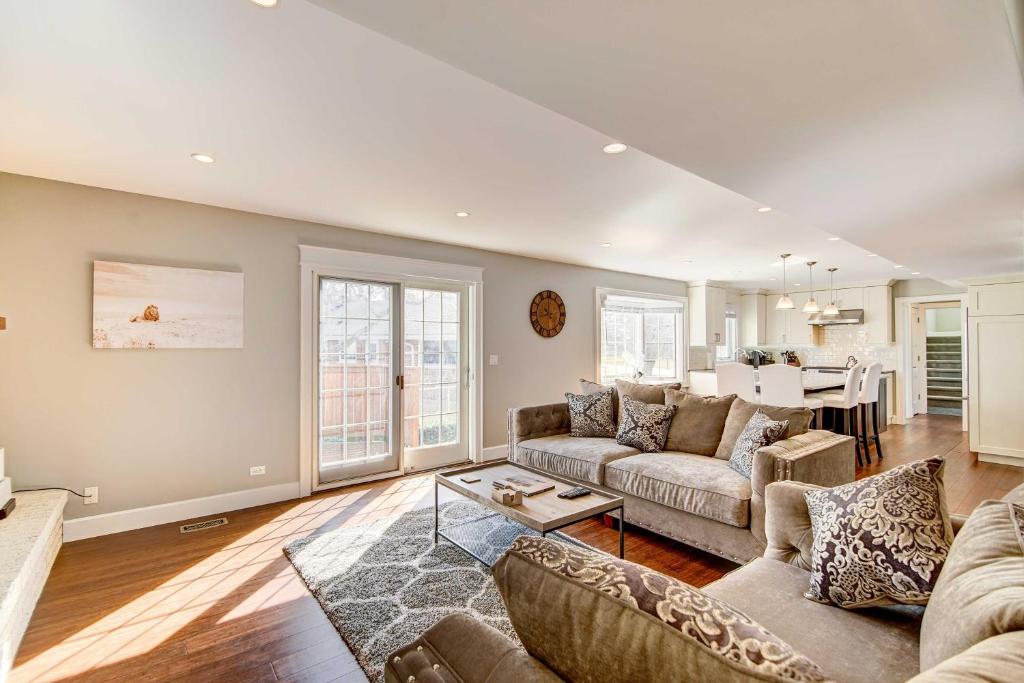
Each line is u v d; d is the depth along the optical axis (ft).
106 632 6.91
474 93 6.32
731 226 13.19
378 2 3.64
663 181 9.66
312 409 12.97
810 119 5.70
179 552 9.41
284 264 12.50
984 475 15.21
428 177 9.45
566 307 19.31
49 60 5.54
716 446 10.83
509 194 10.47
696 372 23.22
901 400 24.62
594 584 2.69
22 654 6.42
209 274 11.37
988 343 17.01
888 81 4.85
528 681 2.69
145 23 4.87
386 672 3.37
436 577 8.37
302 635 6.87
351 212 11.93
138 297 10.53
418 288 15.35
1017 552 3.36
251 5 4.62
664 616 2.41
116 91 6.24
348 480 13.75
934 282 23.90
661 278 23.26
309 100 6.50
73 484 9.96
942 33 4.07
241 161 8.64
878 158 6.83
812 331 27.20
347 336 13.79
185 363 11.17
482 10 3.74
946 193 8.37
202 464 11.37
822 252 16.87
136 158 8.53
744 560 8.28
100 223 10.19
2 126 7.25
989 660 2.01
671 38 4.14
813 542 5.05
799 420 9.61
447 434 16.06
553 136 7.61
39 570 7.70
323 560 9.02
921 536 4.29
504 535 10.16
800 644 4.09
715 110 5.49
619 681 2.42
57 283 9.80
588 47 4.28
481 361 16.52
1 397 9.34
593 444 11.91
